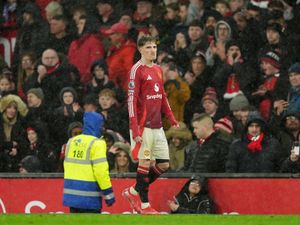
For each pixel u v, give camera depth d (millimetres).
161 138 39344
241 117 49719
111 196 38281
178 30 57875
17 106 52500
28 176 44656
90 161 38344
